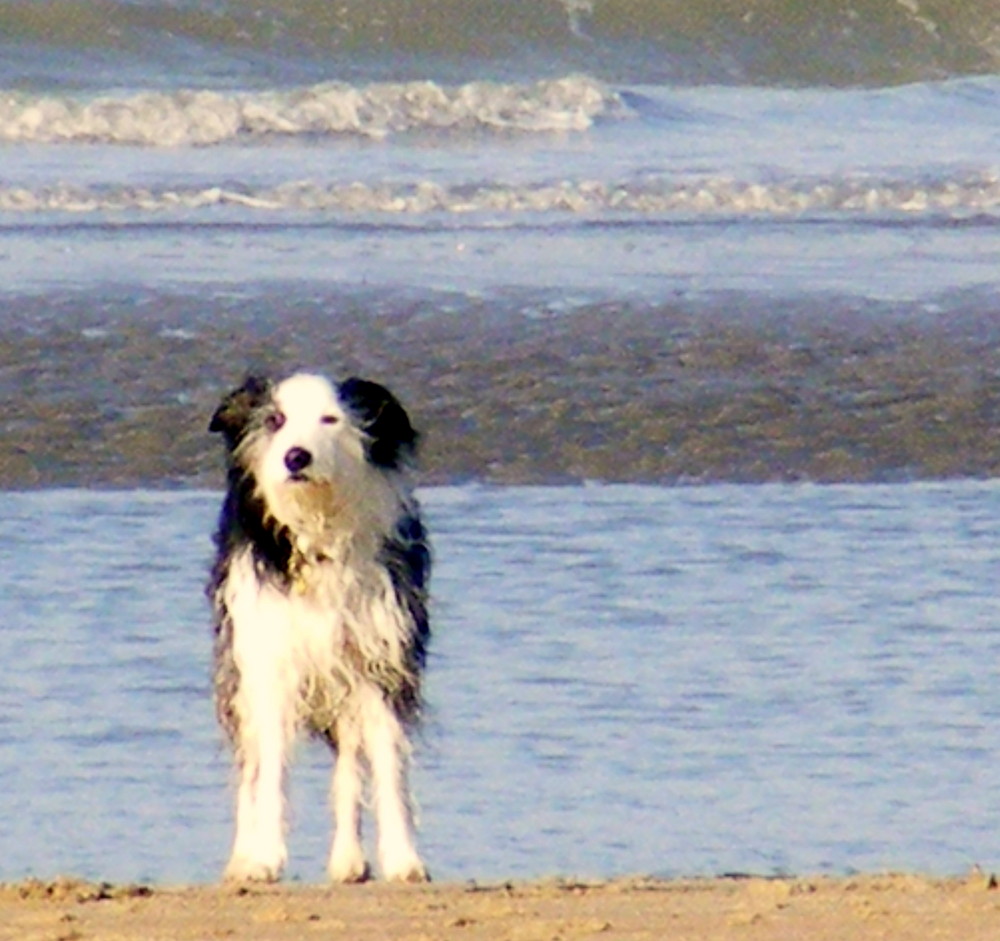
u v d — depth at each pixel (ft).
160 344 64.69
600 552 50.34
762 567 49.39
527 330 66.85
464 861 33.14
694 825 34.81
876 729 39.22
